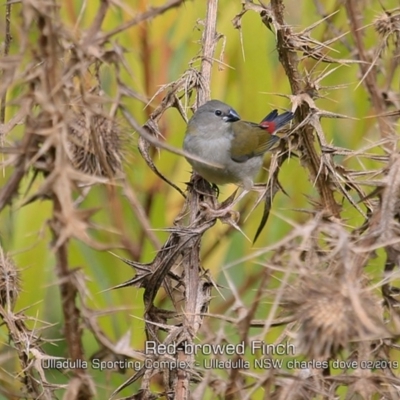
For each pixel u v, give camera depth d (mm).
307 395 5402
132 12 4973
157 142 4867
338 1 11414
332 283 5043
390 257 5441
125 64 4922
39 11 4559
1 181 7160
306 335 4945
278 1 7988
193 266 7195
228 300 11086
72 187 4574
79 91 5215
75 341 4988
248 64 11734
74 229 4434
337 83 11859
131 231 10570
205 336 6938
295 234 4809
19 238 10031
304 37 7949
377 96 9555
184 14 11117
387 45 9234
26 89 5395
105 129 5703
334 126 11930
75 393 4949
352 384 5547
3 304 7141
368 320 4586
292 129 8211
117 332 10156
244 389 5723
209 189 8625
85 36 4914
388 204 5566
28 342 6680
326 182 7922
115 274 10328
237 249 11578
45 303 10383
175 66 11086
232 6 11516
